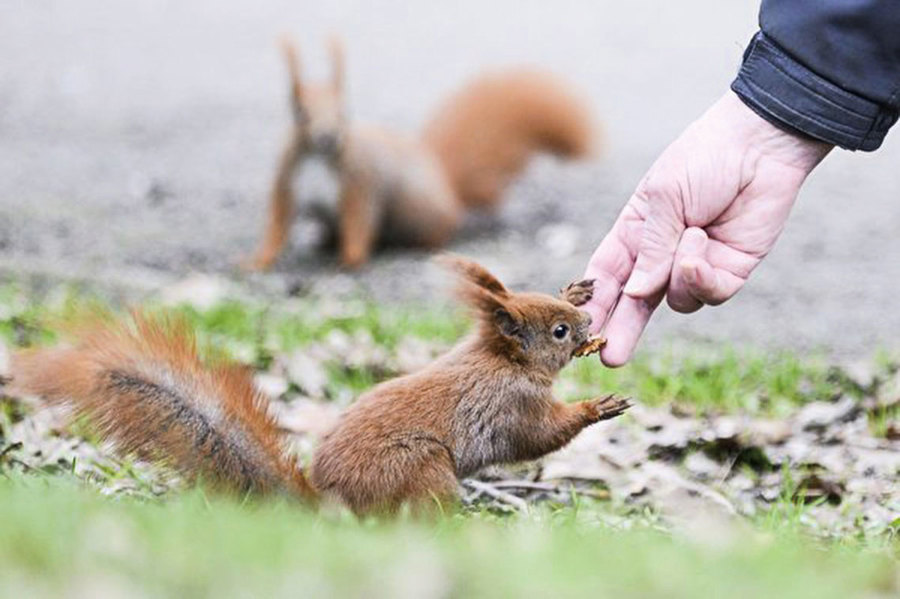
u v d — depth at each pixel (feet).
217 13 100.37
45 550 15.40
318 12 100.83
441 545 19.19
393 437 24.25
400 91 84.23
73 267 54.54
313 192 60.08
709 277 24.31
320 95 59.82
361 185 60.29
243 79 85.25
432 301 54.24
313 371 38.01
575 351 25.30
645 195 25.34
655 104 81.71
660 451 31.94
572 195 68.28
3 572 14.83
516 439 25.25
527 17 99.09
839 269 56.44
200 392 23.90
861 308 52.06
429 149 66.49
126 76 84.99
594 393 37.58
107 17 98.32
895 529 26.58
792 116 24.17
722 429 33.01
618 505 28.02
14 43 91.09
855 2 23.67
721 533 23.18
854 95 24.02
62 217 61.00
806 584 17.46
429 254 62.28
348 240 60.23
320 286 56.70
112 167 69.15
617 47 92.17
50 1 101.76
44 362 23.73
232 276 57.06
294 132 59.93
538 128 67.31
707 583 16.80
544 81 67.62
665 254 24.66
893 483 30.19
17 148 71.46
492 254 61.41
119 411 23.70
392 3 102.47
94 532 16.61
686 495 28.89
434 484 24.17
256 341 41.42
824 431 34.45
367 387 37.76
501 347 25.22
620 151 74.08
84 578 14.75
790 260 57.52
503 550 18.65
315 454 24.80
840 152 72.43
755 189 24.61
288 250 61.93
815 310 51.78
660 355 43.83
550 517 24.52
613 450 32.07
